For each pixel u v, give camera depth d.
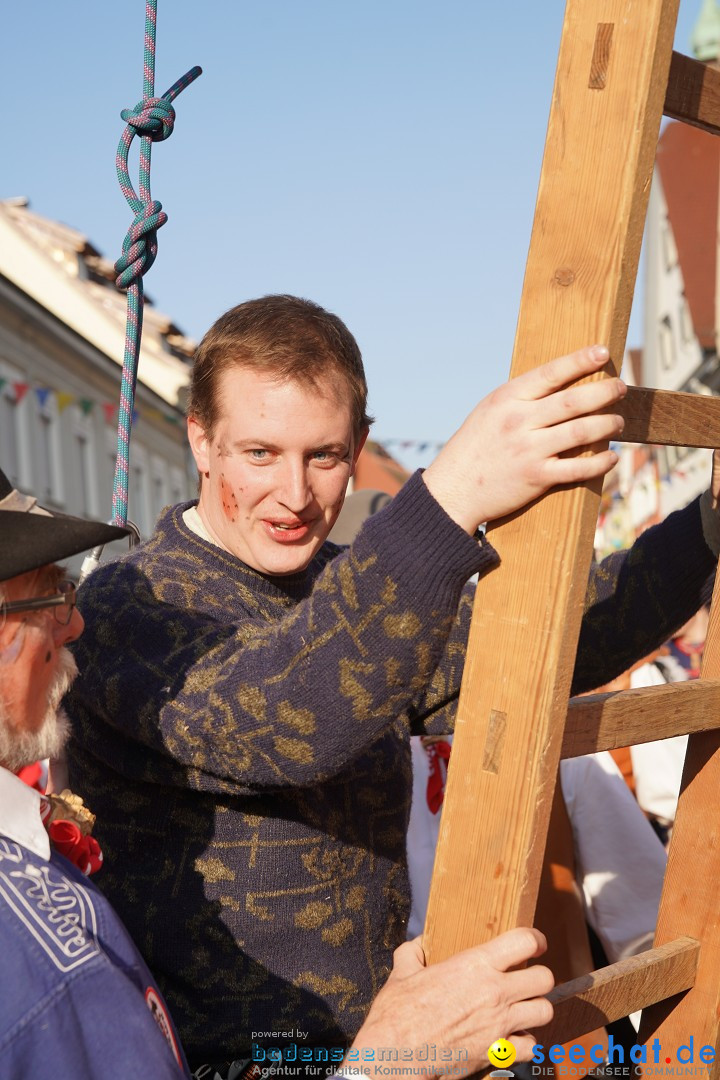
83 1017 1.07
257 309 1.62
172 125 1.71
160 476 25.86
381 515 1.18
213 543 1.68
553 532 1.12
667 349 26.34
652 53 1.08
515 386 1.12
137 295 1.74
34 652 1.22
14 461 17.83
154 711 1.37
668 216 25.20
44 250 23.12
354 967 1.56
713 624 1.48
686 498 15.73
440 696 1.80
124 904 1.53
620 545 13.74
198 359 1.66
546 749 1.12
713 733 1.42
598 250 1.10
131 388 1.77
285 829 1.52
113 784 1.56
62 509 19.47
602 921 2.57
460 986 1.13
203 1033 1.49
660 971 1.34
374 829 1.62
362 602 1.18
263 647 1.29
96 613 1.53
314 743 1.23
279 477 1.58
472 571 1.16
